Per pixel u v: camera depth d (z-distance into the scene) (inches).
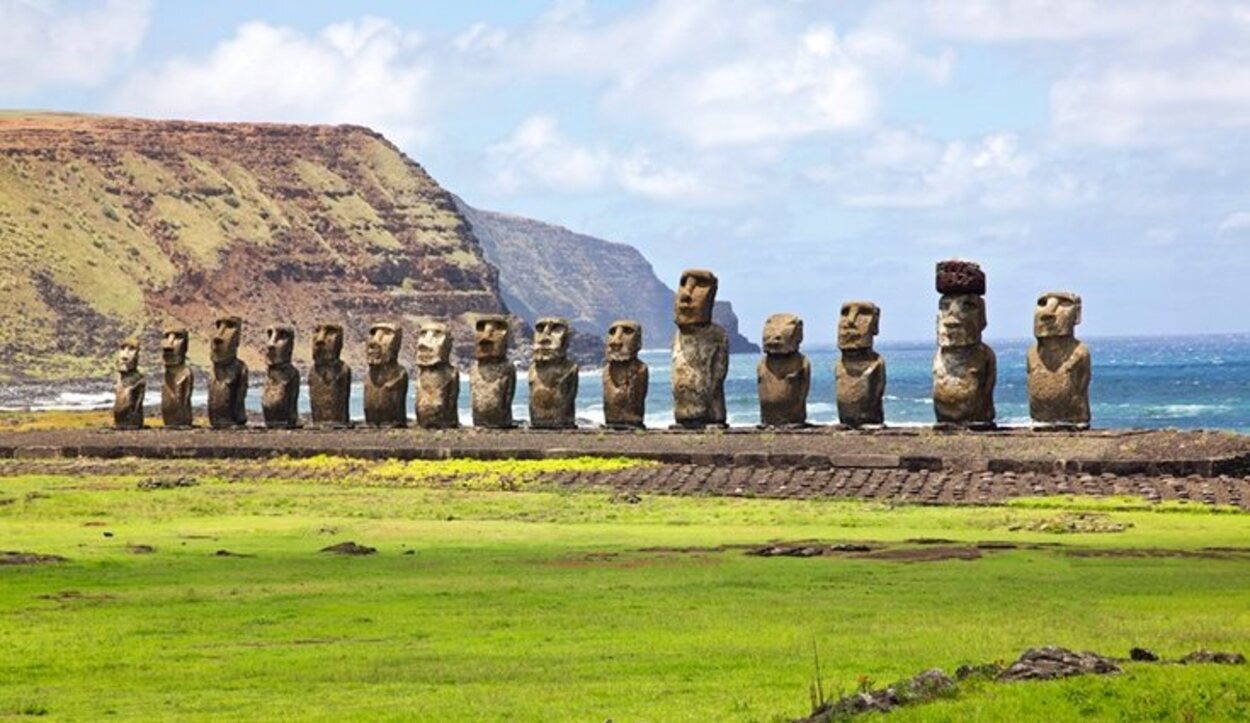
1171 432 2795.3
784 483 2773.1
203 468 3312.0
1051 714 1090.7
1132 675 1175.0
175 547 2201.0
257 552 2153.1
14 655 1475.1
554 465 3034.0
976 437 2861.7
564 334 3449.8
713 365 3304.6
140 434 3742.6
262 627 1605.6
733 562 1989.4
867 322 3169.3
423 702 1262.3
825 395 7785.4
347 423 3698.3
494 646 1494.8
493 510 2620.6
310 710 1242.6
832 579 1830.7
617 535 2301.9
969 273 3021.7
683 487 2824.8
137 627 1606.8
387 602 1732.3
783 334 3198.8
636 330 3395.7
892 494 2657.5
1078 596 1688.0
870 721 1096.8
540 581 1861.5
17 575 1939.0
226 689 1337.4
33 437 3794.3
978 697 1133.7
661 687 1299.2
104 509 2691.9
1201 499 2476.6
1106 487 2568.9
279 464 3272.6
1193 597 1667.1
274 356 3809.1
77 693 1328.7
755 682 1305.4
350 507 2687.0
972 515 2420.0
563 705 1236.5
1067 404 2950.3
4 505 2741.1
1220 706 1098.7
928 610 1621.6
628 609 1665.8
